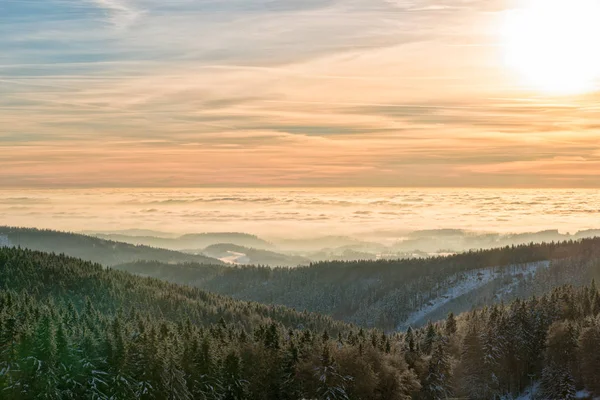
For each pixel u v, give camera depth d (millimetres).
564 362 128500
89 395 88500
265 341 113500
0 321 93438
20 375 85125
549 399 125125
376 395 105312
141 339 97812
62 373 88062
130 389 91188
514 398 131500
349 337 130500
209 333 120000
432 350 122562
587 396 122250
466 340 133250
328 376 101062
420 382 114812
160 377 93875
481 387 129375
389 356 111688
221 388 101812
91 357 92562
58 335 90125
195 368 101375
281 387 105750
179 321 149250
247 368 107625
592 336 124688
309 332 121312
